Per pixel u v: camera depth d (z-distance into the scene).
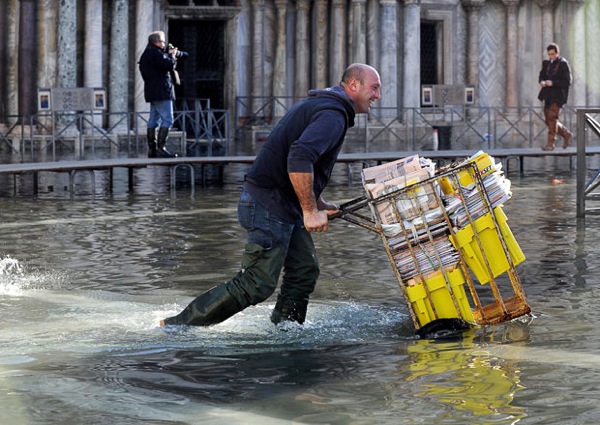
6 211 14.74
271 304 8.36
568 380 5.91
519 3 36.38
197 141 26.48
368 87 7.55
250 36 32.41
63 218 13.98
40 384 5.93
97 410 5.43
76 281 9.38
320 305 8.30
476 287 8.98
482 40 36.22
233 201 16.22
